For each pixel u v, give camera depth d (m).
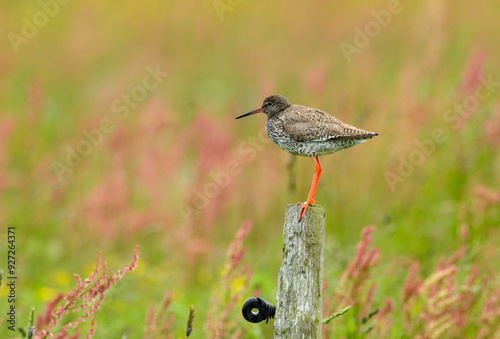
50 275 12.69
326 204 13.84
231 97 19.80
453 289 8.90
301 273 6.83
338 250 11.98
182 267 13.02
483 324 9.48
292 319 6.82
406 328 9.13
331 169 14.05
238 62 21.91
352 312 9.25
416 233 12.71
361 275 9.01
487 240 11.55
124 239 13.69
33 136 15.20
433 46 15.20
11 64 20.73
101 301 7.65
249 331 9.38
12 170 14.94
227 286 9.05
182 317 10.84
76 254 13.55
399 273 11.15
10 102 18.69
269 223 14.09
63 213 13.96
